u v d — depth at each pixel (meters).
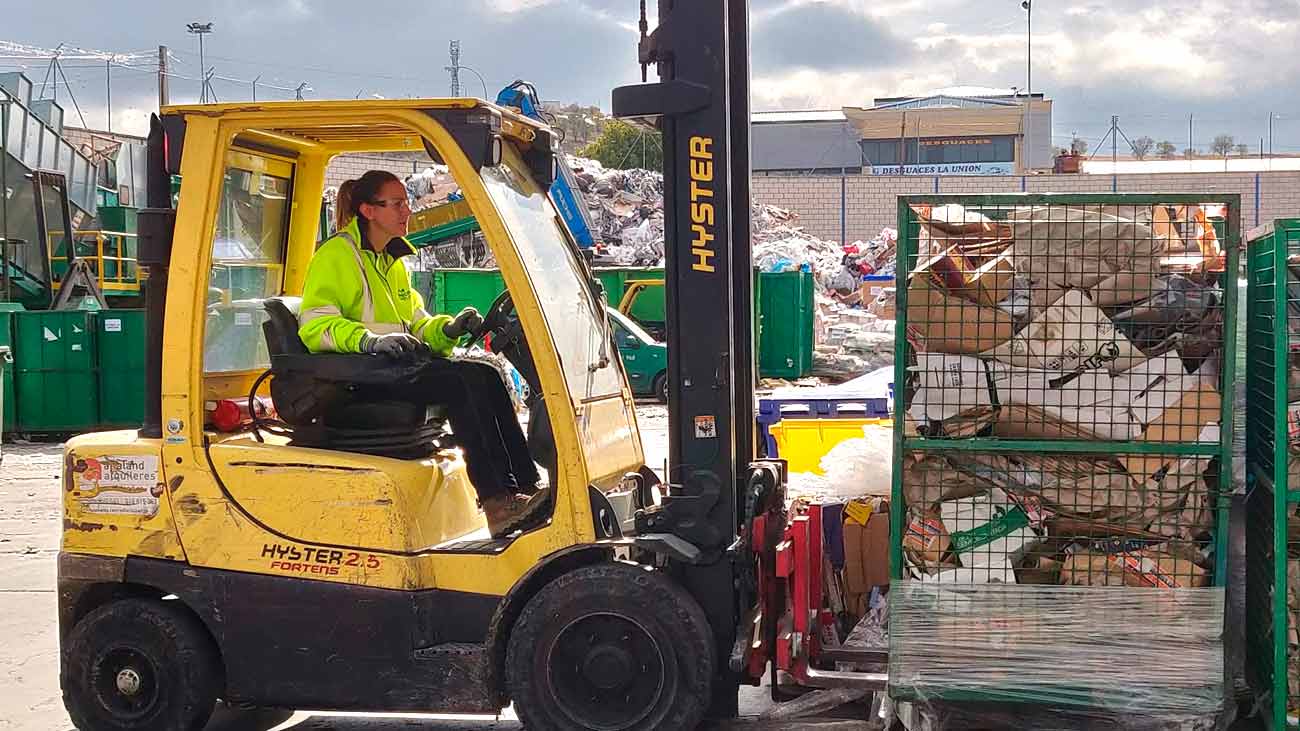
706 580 4.52
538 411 4.63
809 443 6.77
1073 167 53.25
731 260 4.77
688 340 4.57
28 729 5.08
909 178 48.97
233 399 4.96
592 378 4.83
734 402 4.74
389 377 4.56
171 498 4.65
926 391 4.38
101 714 4.74
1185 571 4.28
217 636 4.61
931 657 4.43
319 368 4.60
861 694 4.84
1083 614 4.34
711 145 4.51
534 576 4.41
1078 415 4.29
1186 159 63.25
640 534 4.56
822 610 4.91
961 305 4.34
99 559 4.71
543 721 4.37
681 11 4.50
